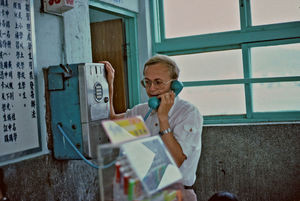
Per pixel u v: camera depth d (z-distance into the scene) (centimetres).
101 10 277
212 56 304
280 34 280
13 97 171
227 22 299
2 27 165
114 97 316
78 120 187
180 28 316
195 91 310
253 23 291
